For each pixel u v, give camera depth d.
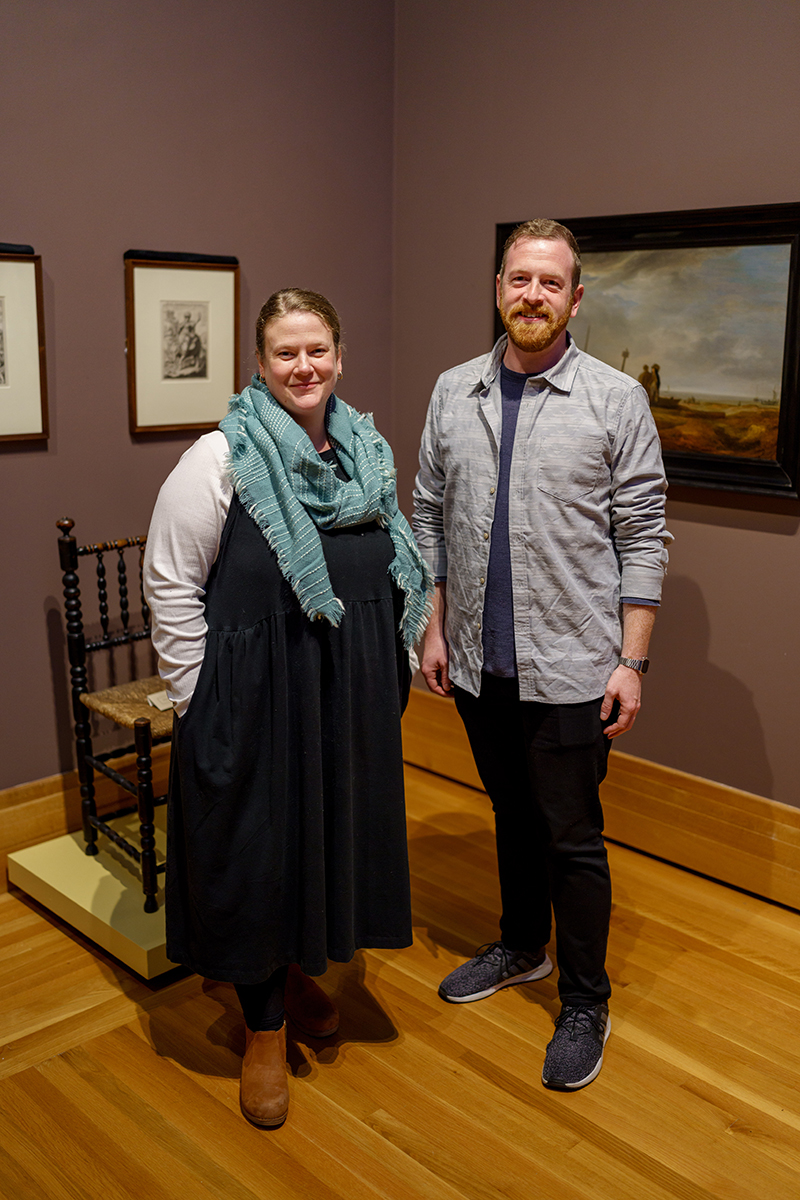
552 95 2.85
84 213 2.63
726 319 2.57
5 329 2.54
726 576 2.69
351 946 1.93
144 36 2.65
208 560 1.76
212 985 2.30
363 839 1.96
